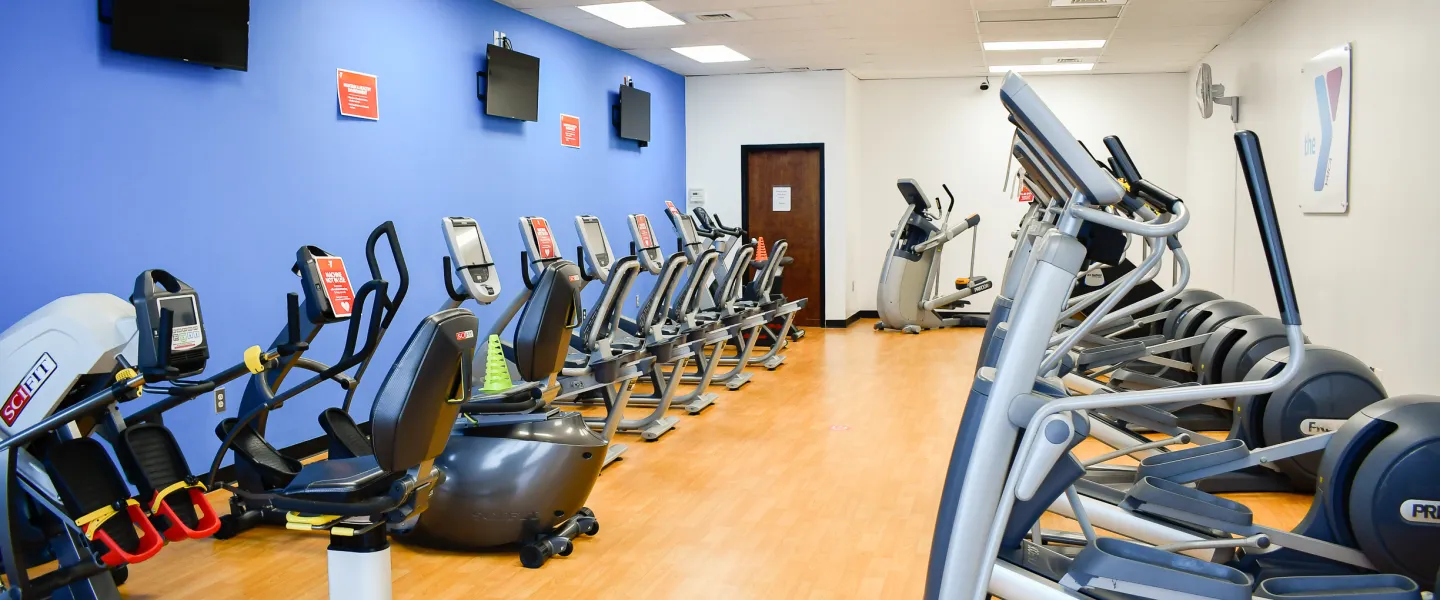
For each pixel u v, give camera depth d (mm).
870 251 11781
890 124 11555
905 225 10266
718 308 6828
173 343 2689
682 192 11016
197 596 3264
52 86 3838
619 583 3340
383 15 5742
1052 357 2482
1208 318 5340
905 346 9391
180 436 4395
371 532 2732
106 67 4059
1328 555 2826
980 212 11422
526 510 3514
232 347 4691
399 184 5910
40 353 2684
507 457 3527
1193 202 10352
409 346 2553
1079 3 7137
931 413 6215
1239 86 8188
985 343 3975
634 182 9570
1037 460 1994
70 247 3918
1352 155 5387
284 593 3289
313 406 5273
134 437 2984
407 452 2566
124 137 4137
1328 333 5855
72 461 2775
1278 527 3803
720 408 6465
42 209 3809
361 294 2969
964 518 2070
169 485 2959
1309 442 2982
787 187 10922
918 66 10414
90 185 3996
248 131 4773
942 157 11469
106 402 2674
